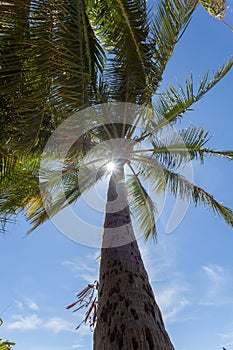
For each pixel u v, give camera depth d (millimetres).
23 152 4492
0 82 3729
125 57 4535
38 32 3436
